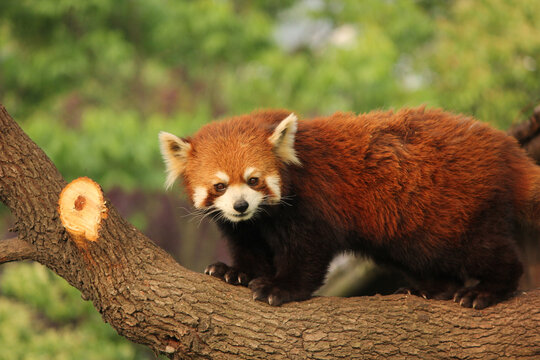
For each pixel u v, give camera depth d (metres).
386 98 19.91
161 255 6.44
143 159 19.53
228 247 7.84
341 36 25.50
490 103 18.62
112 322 6.23
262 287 6.50
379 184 6.98
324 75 20.14
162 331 6.11
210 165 7.04
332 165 7.07
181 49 23.05
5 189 6.19
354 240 7.38
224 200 6.96
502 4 19.05
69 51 21.45
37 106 23.06
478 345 6.08
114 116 20.34
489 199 6.79
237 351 6.05
